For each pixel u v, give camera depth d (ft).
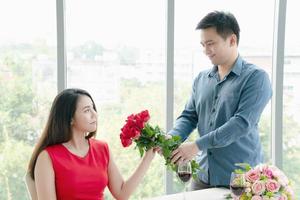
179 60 10.41
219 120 7.85
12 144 9.52
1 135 9.45
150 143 6.91
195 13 10.41
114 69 10.02
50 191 6.70
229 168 7.75
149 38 10.17
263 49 11.09
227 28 7.57
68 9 9.53
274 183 6.23
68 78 9.72
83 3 9.63
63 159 6.87
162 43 10.27
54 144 7.00
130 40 10.05
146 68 10.23
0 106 9.39
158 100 10.39
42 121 9.62
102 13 9.79
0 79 9.34
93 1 9.70
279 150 11.21
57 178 6.82
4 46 9.28
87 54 9.78
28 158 9.61
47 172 6.73
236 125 7.35
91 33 9.75
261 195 6.26
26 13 9.31
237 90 7.65
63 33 9.25
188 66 10.48
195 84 8.52
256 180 6.29
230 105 7.70
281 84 11.04
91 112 7.04
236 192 6.36
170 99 10.22
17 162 9.55
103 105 10.02
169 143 6.95
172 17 10.02
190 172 6.76
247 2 10.86
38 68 9.48
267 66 11.18
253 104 7.47
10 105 9.43
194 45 10.45
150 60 10.23
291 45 11.34
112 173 7.43
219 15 7.64
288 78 11.42
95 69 9.88
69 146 7.08
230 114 7.71
